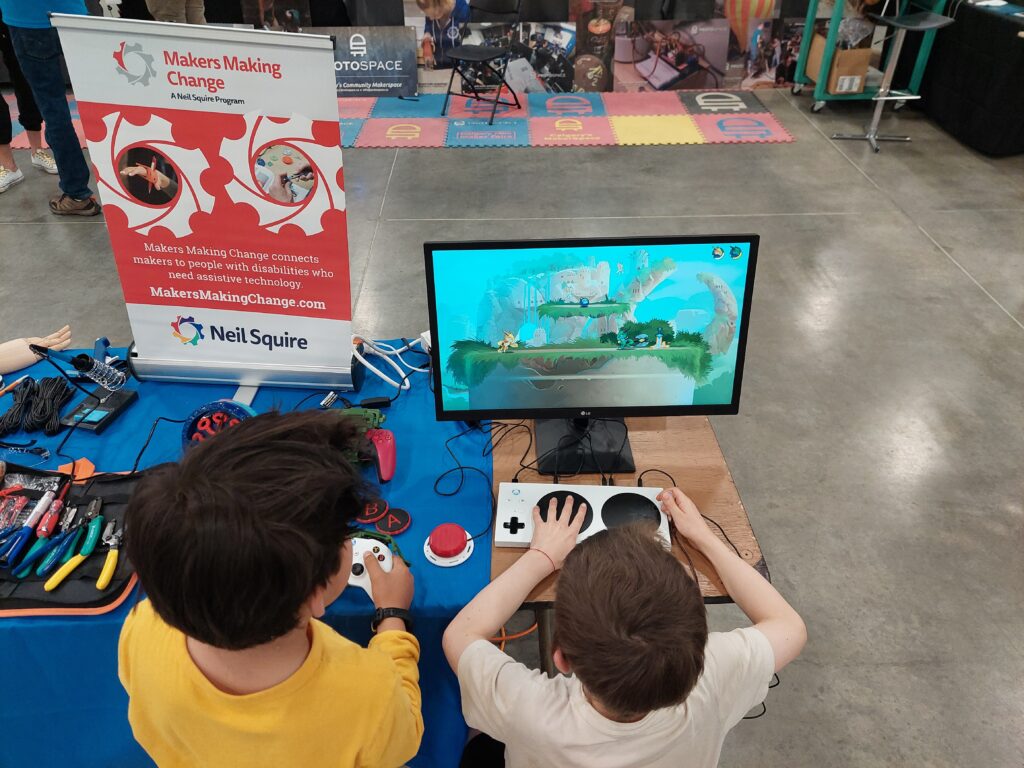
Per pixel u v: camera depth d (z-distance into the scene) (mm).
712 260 1390
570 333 1461
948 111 5309
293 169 1557
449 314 1430
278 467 738
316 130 1510
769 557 2365
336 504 772
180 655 841
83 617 1283
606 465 1581
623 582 896
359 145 5223
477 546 1431
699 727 998
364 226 4203
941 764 1861
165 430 1722
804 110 5777
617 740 960
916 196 4484
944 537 2422
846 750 1894
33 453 1633
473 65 5984
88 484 1509
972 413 2900
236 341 1805
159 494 720
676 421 1719
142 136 1529
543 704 1000
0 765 1501
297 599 742
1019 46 4551
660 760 984
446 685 1418
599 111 5777
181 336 1804
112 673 1358
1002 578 2293
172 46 1430
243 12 5762
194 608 722
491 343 1467
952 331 3342
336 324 1753
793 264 3824
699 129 5441
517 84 6094
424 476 1592
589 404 1560
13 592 1303
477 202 4461
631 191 4586
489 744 1365
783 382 3064
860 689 2018
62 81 3883
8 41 4242
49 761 1508
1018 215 4258
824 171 4812
